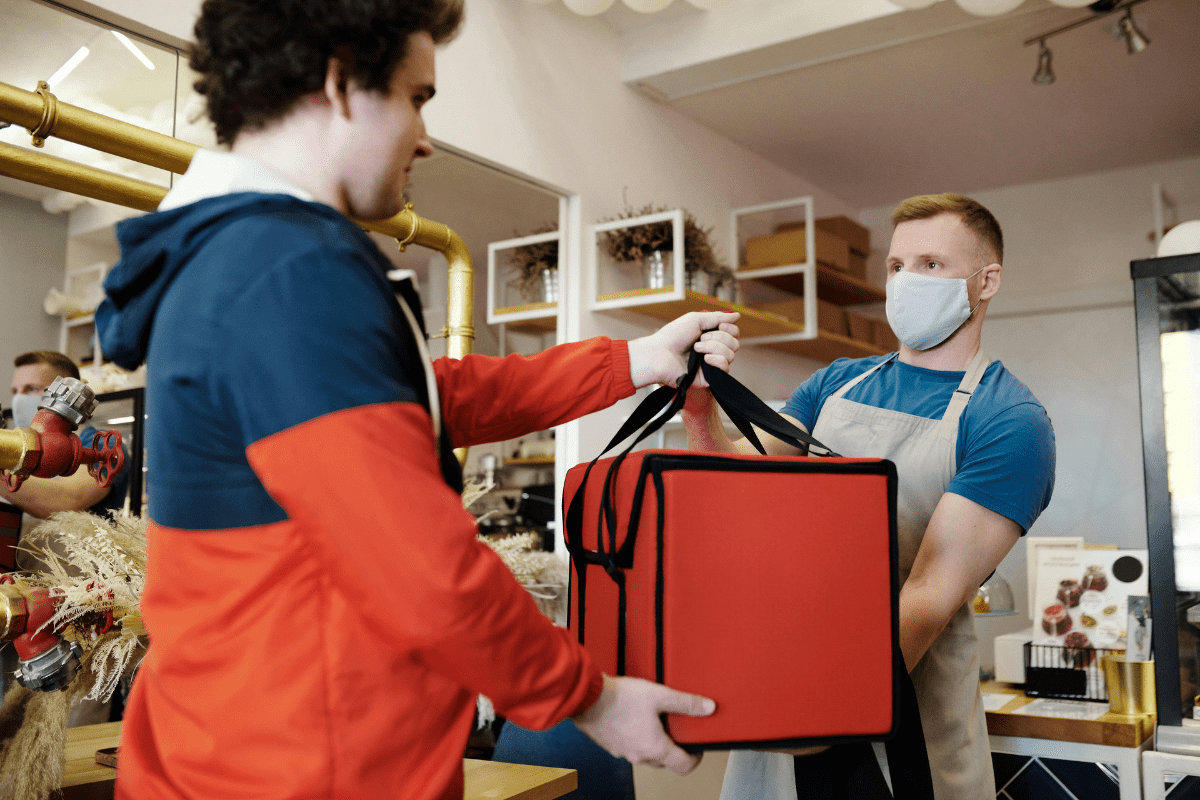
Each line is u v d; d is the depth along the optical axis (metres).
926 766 1.02
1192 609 1.70
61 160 1.29
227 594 0.71
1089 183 5.34
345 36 0.75
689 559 0.80
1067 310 5.33
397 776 0.71
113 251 2.19
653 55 4.02
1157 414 1.71
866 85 4.20
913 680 1.42
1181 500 1.69
